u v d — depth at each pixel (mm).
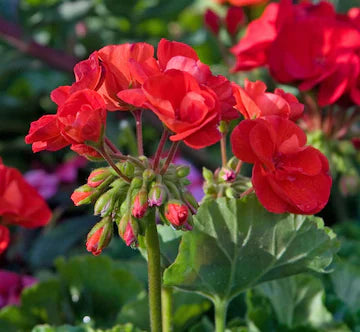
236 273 697
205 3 1653
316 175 638
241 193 693
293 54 912
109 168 646
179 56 622
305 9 959
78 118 613
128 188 642
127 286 879
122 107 652
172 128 602
